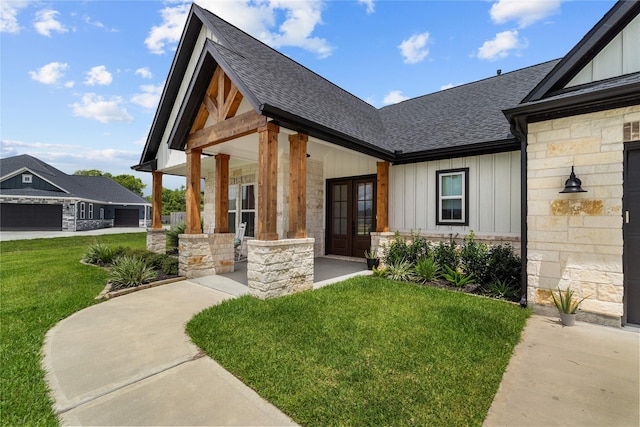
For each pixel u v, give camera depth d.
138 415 2.25
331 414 2.20
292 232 5.45
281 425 2.15
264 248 4.83
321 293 5.21
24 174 22.50
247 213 10.50
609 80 4.06
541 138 4.47
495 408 2.30
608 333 3.74
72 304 4.85
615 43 4.06
